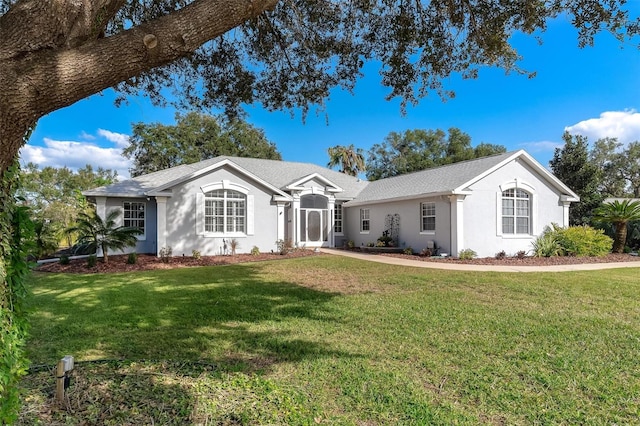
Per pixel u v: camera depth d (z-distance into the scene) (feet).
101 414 11.32
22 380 13.64
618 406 12.39
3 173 8.32
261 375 14.92
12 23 7.98
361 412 12.08
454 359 16.42
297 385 14.03
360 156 142.61
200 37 10.52
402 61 26.21
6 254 8.58
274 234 66.74
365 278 38.34
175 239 58.75
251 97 30.01
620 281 35.27
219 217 62.64
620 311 24.34
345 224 83.35
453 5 23.03
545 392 13.41
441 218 59.88
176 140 124.98
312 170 90.58
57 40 8.38
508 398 13.00
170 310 25.17
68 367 11.83
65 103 8.73
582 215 86.58
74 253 62.69
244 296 29.60
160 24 9.86
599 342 18.43
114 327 21.38
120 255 59.36
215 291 31.68
